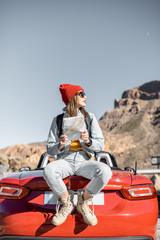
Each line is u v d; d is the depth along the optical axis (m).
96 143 2.76
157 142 130.25
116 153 126.12
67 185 2.54
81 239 2.36
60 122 2.98
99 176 2.38
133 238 2.41
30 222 2.37
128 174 2.81
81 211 2.36
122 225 2.38
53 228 2.35
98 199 2.51
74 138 2.67
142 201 2.53
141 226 2.42
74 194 2.53
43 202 2.51
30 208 2.48
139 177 2.72
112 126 178.00
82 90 2.96
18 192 2.54
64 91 2.92
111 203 2.51
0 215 2.47
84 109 2.99
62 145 2.67
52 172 2.43
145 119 162.25
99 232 2.36
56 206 2.39
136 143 135.00
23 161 23.72
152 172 14.59
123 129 162.25
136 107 187.25
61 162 2.62
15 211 2.45
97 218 2.36
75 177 2.57
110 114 197.50
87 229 2.35
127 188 2.52
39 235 2.36
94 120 3.01
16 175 2.80
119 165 117.62
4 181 2.66
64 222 2.35
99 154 3.80
